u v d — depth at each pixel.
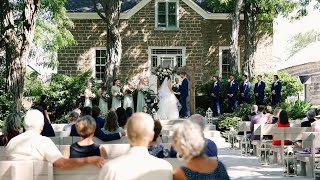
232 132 18.31
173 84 25.03
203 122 5.57
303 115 23.31
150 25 30.67
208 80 30.77
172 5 30.88
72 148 6.22
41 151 6.11
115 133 9.35
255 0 28.16
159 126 6.14
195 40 30.88
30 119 6.23
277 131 12.36
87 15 30.30
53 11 27.34
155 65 30.66
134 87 25.02
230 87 26.00
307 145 10.75
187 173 4.11
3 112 20.20
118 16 27.42
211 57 30.94
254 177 10.93
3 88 22.95
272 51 31.16
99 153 6.29
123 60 30.44
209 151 5.41
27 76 26.41
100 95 24.14
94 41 30.41
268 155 13.60
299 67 35.31
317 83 33.22
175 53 30.84
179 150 4.11
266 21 30.66
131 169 4.07
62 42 27.30
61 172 5.53
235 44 28.58
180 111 24.00
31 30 20.17
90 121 6.25
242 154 15.64
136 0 32.34
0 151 7.69
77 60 30.34
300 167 11.56
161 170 4.12
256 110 16.97
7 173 5.47
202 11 30.80
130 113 13.09
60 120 24.58
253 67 29.30
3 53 23.67
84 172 5.50
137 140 4.16
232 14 29.22
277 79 25.50
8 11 20.17
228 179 4.24
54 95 25.86
